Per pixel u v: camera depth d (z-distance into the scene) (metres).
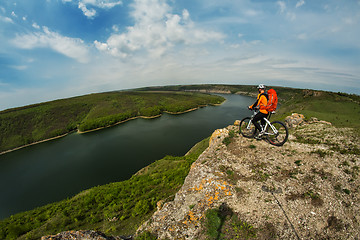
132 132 116.44
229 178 8.58
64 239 6.52
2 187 65.75
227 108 190.38
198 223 6.80
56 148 102.19
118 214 21.81
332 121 26.94
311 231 5.77
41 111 162.12
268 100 8.01
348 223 5.80
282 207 6.64
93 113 175.62
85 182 60.81
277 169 8.56
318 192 6.98
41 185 63.16
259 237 5.80
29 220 30.77
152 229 7.56
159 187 27.36
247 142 11.15
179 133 105.44
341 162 8.21
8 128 132.50
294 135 11.71
